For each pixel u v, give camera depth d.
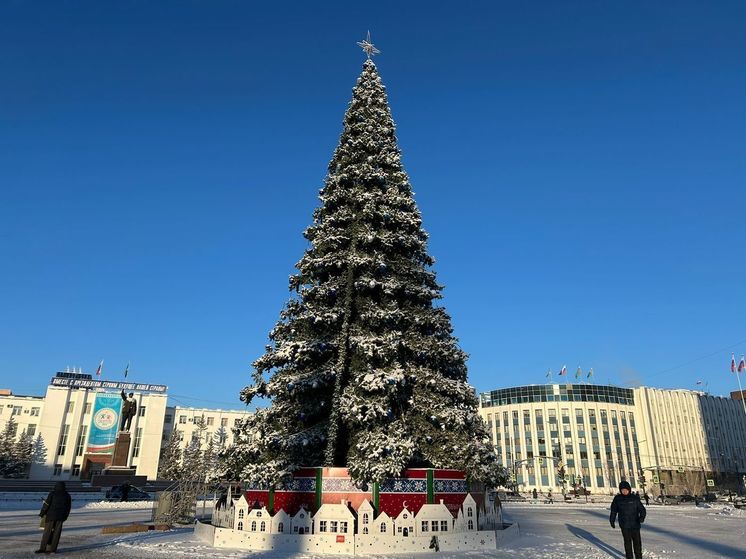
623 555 14.86
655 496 106.50
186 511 23.05
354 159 22.22
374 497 16.30
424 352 19.36
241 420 19.38
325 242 20.28
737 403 138.25
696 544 18.23
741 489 123.94
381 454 16.19
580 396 119.75
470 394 19.59
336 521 15.47
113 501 40.09
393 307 19.36
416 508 16.59
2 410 103.06
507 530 18.41
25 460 92.12
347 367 19.06
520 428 121.25
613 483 114.38
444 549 15.44
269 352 19.62
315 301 20.17
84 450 96.69
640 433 120.88
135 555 13.71
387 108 23.55
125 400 63.44
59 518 13.95
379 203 21.19
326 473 16.64
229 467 18.44
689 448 123.31
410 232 21.45
